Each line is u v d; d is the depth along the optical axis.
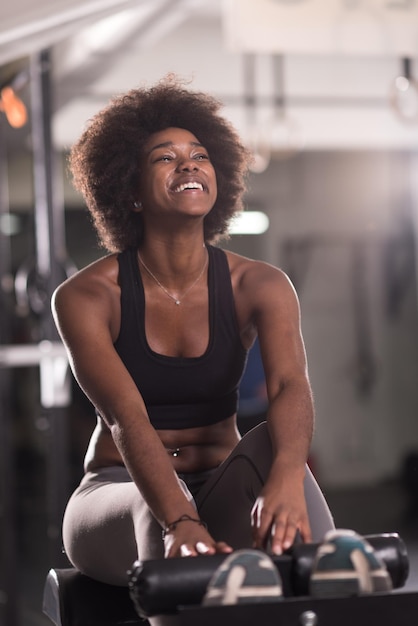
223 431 1.99
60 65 5.00
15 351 3.74
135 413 1.76
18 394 4.66
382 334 8.01
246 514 1.76
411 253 7.95
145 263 1.98
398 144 6.81
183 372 1.93
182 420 1.94
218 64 5.86
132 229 2.09
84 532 1.88
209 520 1.83
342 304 7.98
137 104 2.08
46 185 3.75
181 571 1.43
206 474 1.98
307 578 1.43
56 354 3.74
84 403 6.19
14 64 3.74
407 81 4.89
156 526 1.64
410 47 3.60
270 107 6.03
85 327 1.89
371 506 6.65
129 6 3.23
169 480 1.65
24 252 4.93
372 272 7.99
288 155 6.36
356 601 1.34
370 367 7.97
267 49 3.52
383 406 8.02
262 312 1.96
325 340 7.97
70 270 3.76
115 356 1.87
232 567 1.33
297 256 7.89
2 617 3.86
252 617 1.31
